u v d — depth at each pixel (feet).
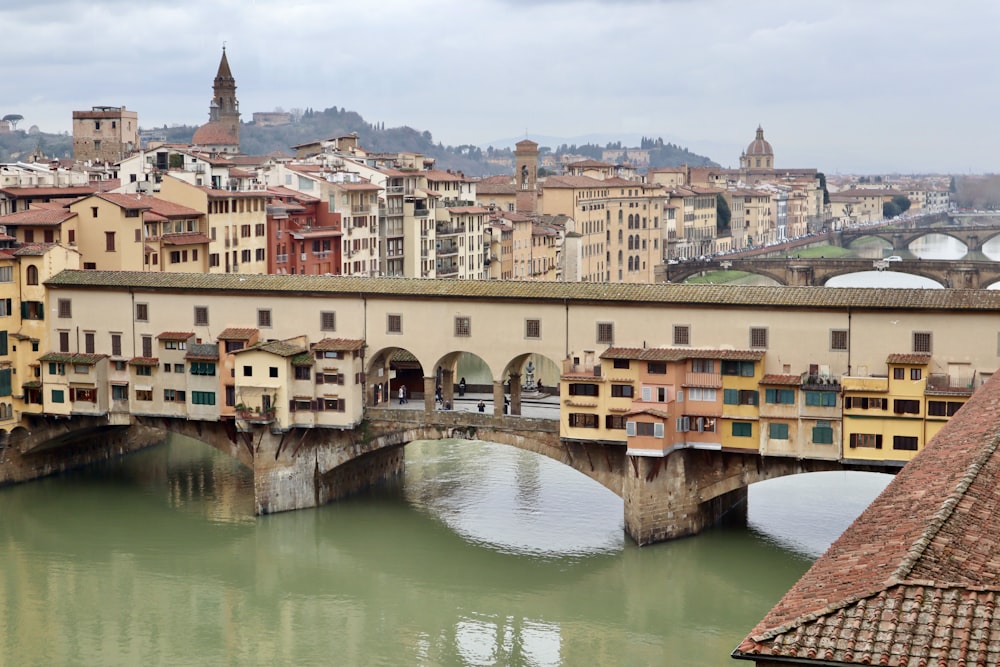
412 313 372.79
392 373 423.23
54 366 404.57
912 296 329.93
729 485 344.90
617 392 346.13
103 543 355.56
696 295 346.13
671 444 338.13
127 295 399.44
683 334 346.74
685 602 305.32
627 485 350.02
